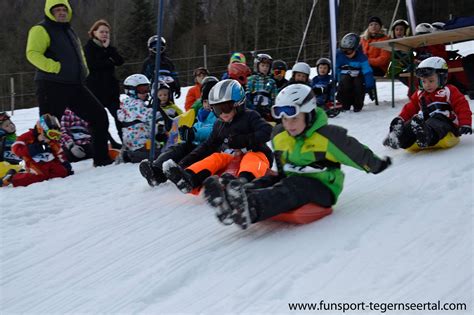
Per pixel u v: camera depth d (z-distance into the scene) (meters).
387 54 8.32
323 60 7.99
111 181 5.45
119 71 29.08
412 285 2.45
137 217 4.12
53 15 5.94
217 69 27.64
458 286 2.39
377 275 2.59
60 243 3.74
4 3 37.75
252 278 2.78
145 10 34.69
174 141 5.68
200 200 4.38
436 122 4.74
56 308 2.80
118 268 3.20
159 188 4.90
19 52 33.81
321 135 3.37
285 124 3.39
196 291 2.74
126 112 6.38
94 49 7.29
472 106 6.83
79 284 3.06
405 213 3.36
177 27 39.34
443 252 2.74
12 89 14.11
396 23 8.55
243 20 37.25
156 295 2.80
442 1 29.14
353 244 2.99
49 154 5.85
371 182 4.20
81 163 6.83
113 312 2.66
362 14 32.88
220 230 3.59
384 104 8.35
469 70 7.38
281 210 3.22
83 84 6.18
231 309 2.48
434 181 3.95
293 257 2.94
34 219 4.36
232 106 4.23
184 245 3.41
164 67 7.90
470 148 4.72
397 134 4.73
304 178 3.40
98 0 37.53
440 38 7.43
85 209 4.50
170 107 7.18
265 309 2.43
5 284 3.18
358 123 6.89
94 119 6.21
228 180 3.35
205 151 4.50
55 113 6.11
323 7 33.91
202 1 40.41
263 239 3.28
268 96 7.12
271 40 35.19
